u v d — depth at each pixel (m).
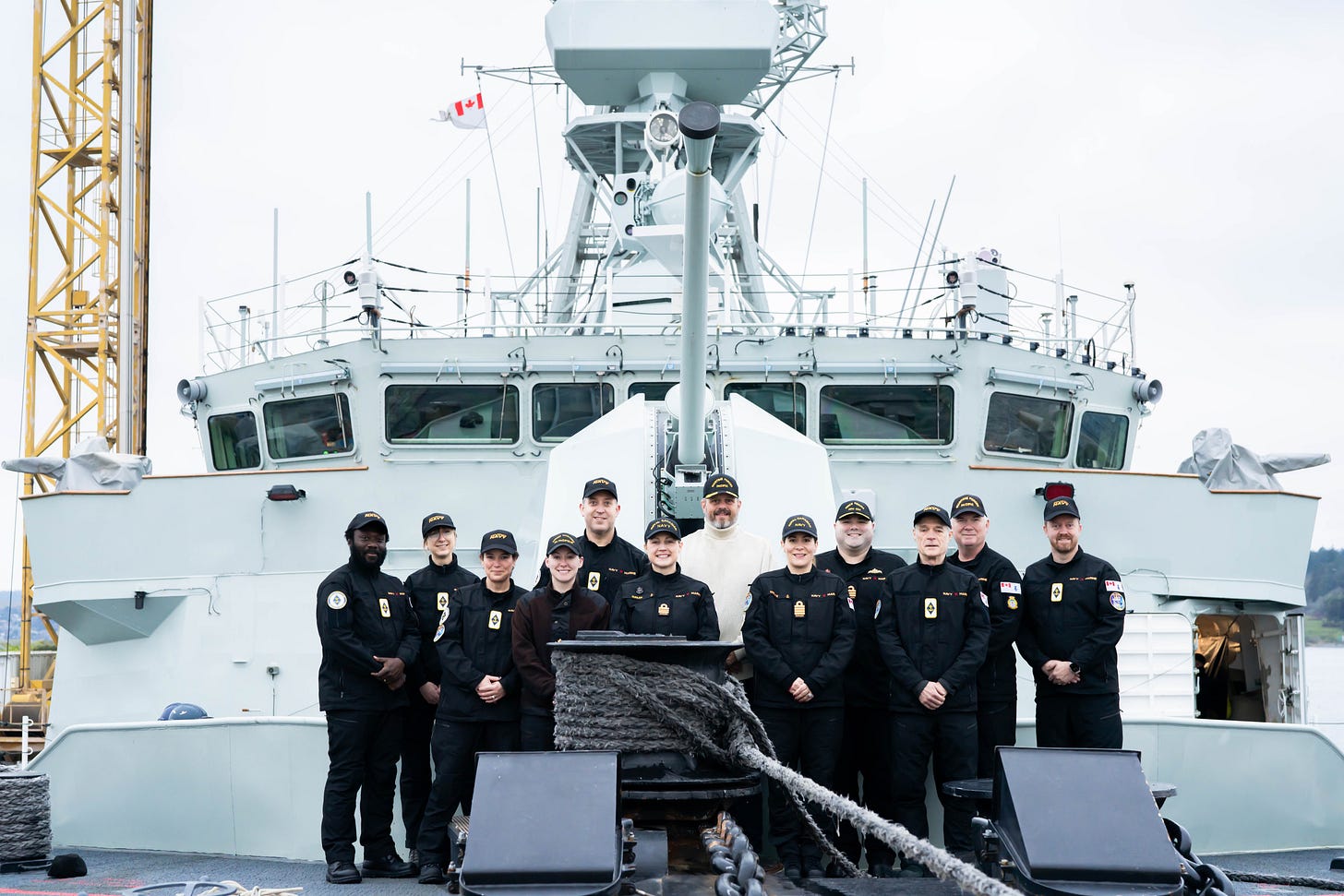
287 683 10.53
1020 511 11.09
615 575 7.52
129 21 28.31
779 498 8.47
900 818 7.05
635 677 6.00
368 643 7.29
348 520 10.97
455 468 11.08
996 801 5.53
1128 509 10.98
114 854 8.28
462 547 10.96
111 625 10.88
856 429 11.19
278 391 11.52
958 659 7.01
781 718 7.02
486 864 4.95
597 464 8.52
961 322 11.43
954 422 11.15
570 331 12.91
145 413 29.20
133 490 10.97
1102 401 12.11
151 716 10.70
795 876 6.79
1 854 7.84
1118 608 7.18
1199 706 13.04
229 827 8.16
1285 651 11.48
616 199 12.35
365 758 7.36
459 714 7.06
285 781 8.02
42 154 29.89
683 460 8.20
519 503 11.03
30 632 27.77
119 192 29.19
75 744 8.55
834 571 7.61
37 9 30.16
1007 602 7.31
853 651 7.08
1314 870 7.52
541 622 6.88
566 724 6.04
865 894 5.18
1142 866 5.05
